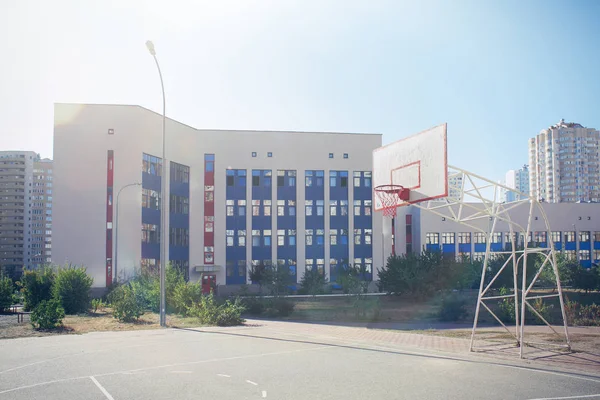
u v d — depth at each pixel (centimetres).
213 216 5344
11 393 942
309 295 4694
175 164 4984
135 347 1491
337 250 5538
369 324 2400
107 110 4278
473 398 933
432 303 3609
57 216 4112
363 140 5684
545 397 943
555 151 14662
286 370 1171
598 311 2531
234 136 5462
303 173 5553
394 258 4112
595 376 1132
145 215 4450
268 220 5453
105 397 916
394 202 1756
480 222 6406
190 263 5166
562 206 6756
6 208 11931
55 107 4200
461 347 1538
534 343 1609
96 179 4194
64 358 1294
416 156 1655
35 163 12331
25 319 2194
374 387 1010
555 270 1533
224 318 2217
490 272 4534
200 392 955
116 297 2692
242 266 5366
